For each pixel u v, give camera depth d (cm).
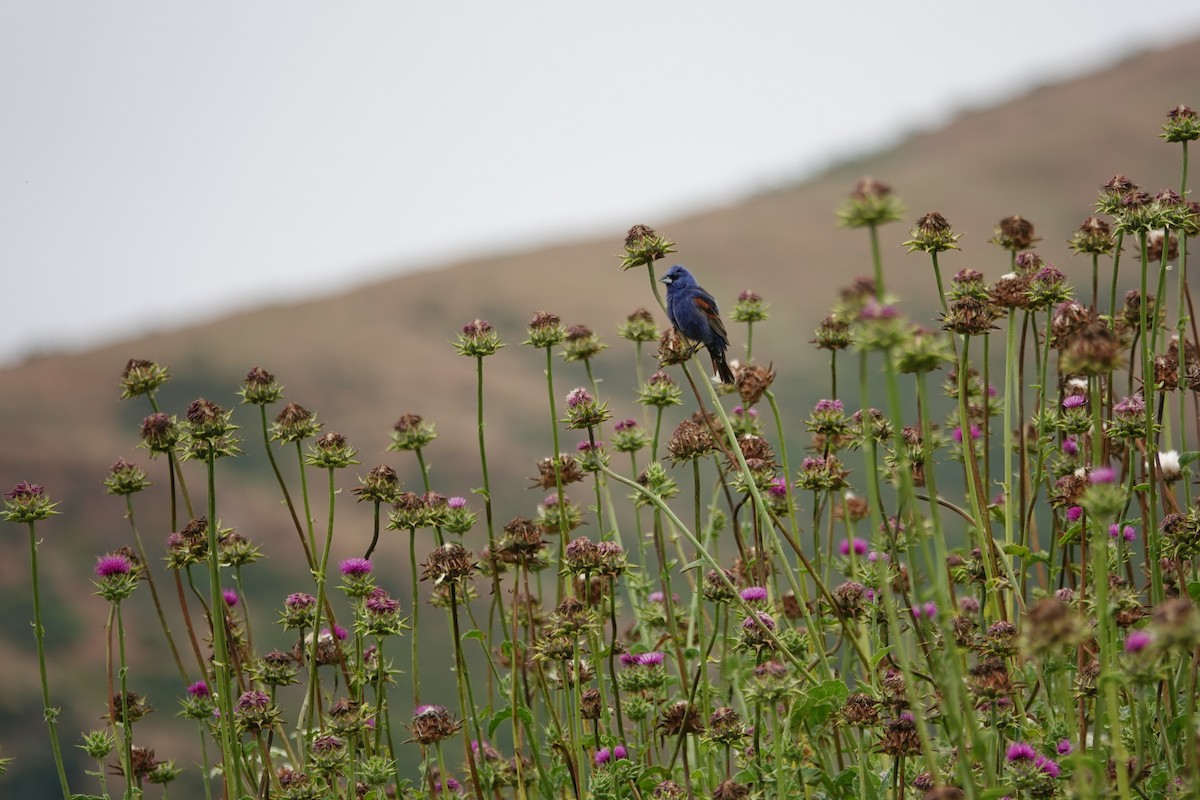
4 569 5878
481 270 11581
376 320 10425
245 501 6209
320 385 9112
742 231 12988
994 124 16750
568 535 1157
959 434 1219
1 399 8369
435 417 8362
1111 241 1138
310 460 1053
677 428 1080
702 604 1003
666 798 946
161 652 5047
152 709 1133
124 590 1049
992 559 1018
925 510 1331
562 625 991
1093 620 899
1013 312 1043
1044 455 1076
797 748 938
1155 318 991
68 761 4247
